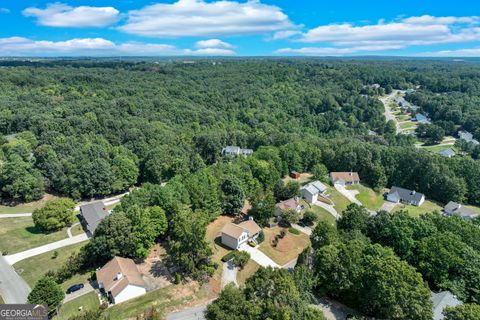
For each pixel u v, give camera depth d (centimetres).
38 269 5631
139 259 5612
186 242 5109
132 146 11550
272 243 6519
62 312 4462
